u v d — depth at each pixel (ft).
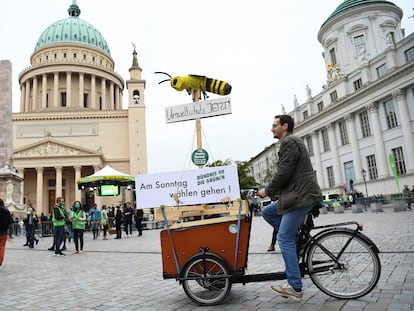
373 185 113.29
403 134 103.35
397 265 17.71
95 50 236.63
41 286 19.04
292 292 12.73
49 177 182.50
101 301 14.92
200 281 13.91
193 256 13.78
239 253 13.71
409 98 102.58
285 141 12.84
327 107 132.16
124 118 195.93
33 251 41.39
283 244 12.89
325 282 13.39
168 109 21.68
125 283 18.65
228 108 20.31
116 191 77.51
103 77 230.48
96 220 59.82
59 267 26.45
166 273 14.24
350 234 13.08
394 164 98.73
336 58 145.18
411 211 64.03
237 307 12.75
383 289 13.55
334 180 132.67
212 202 14.26
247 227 13.88
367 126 119.14
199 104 20.99
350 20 140.36
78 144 189.37
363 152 119.75
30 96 225.35
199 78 22.81
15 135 186.19
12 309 14.28
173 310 12.96
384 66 112.98
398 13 141.59
